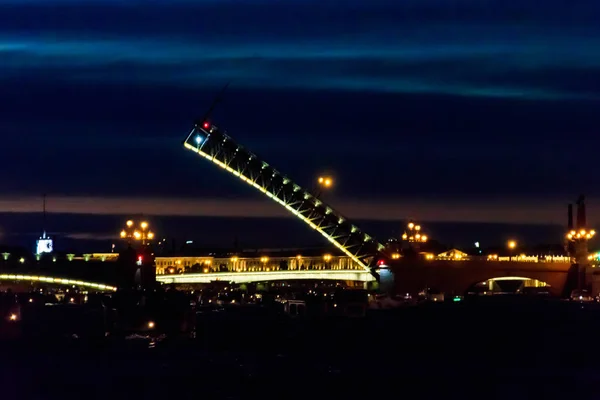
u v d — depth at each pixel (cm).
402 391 16950
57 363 19138
